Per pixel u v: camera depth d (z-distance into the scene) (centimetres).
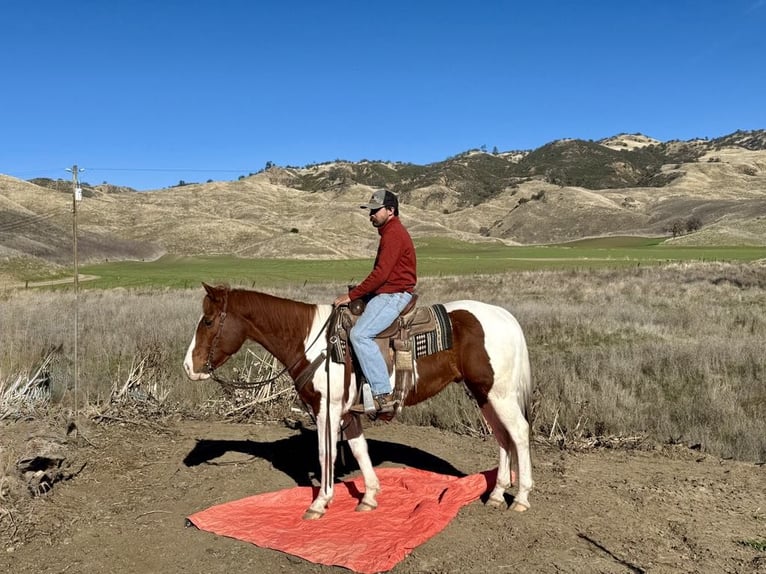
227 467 746
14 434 762
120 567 514
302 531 560
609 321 1869
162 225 12219
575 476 702
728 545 532
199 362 604
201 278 4431
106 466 735
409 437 889
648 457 780
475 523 575
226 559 522
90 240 9362
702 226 14338
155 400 980
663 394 1102
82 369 1152
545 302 2455
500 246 11069
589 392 1020
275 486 688
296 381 598
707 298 2452
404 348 567
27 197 13375
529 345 1631
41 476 650
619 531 559
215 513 599
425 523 559
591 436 866
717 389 1058
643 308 2155
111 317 1908
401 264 578
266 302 600
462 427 917
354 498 638
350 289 592
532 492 651
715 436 873
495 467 762
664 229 15525
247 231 12031
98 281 4275
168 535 567
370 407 572
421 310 586
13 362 1100
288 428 926
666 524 575
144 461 760
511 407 588
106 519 600
